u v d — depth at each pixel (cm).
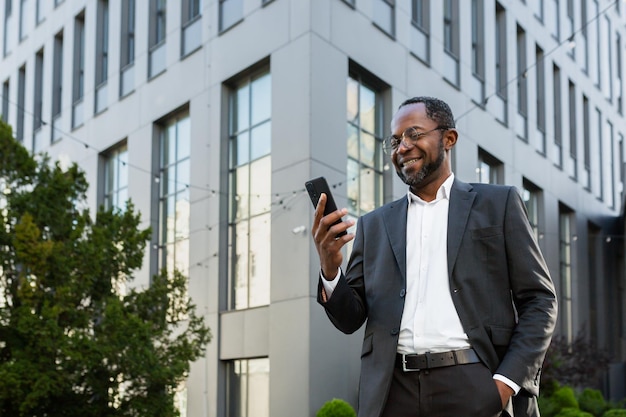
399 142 247
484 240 238
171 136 1748
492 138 1920
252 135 1528
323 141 1385
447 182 248
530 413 238
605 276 2697
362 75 1531
